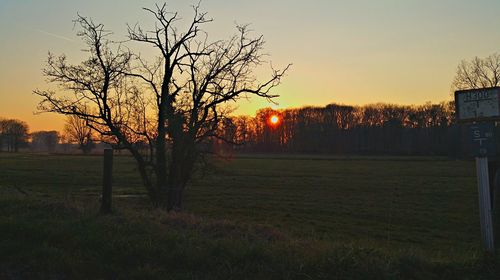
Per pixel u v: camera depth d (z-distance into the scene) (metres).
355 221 23.70
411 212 26.62
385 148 135.62
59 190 34.50
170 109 20.23
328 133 142.75
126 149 20.16
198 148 20.55
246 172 58.38
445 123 123.31
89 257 7.08
